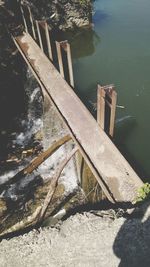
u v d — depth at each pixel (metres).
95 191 7.13
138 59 12.39
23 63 12.30
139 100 10.07
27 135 10.27
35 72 10.23
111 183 5.93
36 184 8.64
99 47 13.98
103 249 4.68
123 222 4.91
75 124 7.55
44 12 14.74
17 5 13.48
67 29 15.85
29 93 11.66
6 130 10.45
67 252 4.78
